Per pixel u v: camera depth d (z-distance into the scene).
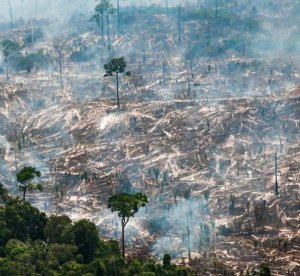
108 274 186.25
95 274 183.12
